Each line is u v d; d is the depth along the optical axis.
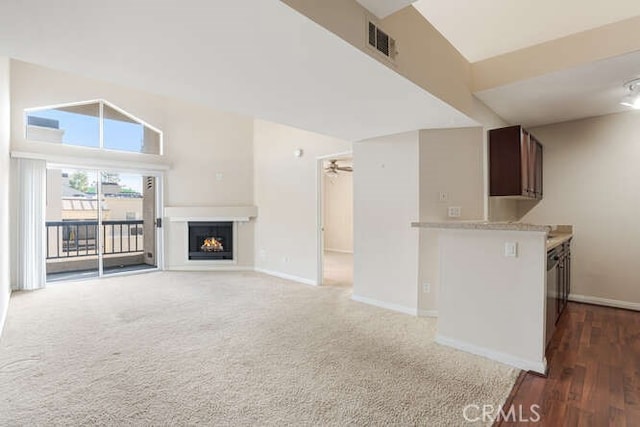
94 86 5.46
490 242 2.57
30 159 4.81
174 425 1.78
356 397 2.04
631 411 1.92
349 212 9.05
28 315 3.61
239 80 2.29
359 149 4.25
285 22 1.57
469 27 3.66
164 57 1.94
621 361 2.55
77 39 1.72
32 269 4.79
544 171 4.44
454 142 3.57
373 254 4.10
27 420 1.81
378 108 2.91
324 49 1.84
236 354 2.65
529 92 3.18
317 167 5.14
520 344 2.43
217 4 1.41
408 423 1.80
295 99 2.68
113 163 5.54
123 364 2.47
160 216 6.20
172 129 6.22
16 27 1.60
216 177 6.40
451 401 2.01
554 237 3.52
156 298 4.32
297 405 1.96
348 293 4.63
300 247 5.41
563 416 1.87
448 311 2.81
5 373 2.33
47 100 5.03
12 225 4.70
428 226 2.84
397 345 2.83
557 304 3.21
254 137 6.42
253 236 6.39
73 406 1.94
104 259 6.11
